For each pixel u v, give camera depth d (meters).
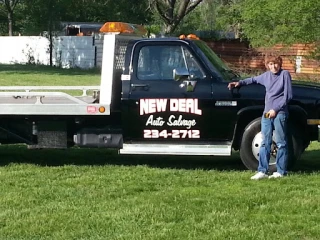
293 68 27.88
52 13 40.25
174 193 7.59
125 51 9.23
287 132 8.74
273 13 23.05
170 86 8.90
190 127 8.88
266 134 8.40
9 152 10.84
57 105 8.92
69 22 47.34
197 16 49.38
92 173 8.87
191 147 8.90
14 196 7.47
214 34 37.88
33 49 41.38
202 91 8.83
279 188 7.83
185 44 8.96
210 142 8.92
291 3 22.52
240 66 34.94
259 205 7.09
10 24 48.28
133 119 8.99
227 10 32.12
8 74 31.83
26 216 6.67
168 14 36.91
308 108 8.77
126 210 6.86
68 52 39.75
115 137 9.16
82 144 9.23
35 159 10.15
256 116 8.91
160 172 8.91
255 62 34.88
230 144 8.88
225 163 9.87
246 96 8.75
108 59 9.05
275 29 23.66
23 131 9.42
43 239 5.96
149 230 6.19
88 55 39.19
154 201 7.23
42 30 40.78
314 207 7.00
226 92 8.77
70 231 6.18
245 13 24.12
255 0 23.80
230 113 8.79
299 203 7.14
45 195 7.54
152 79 8.98
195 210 6.86
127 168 9.24
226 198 7.34
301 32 23.00
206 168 9.39
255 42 24.64
